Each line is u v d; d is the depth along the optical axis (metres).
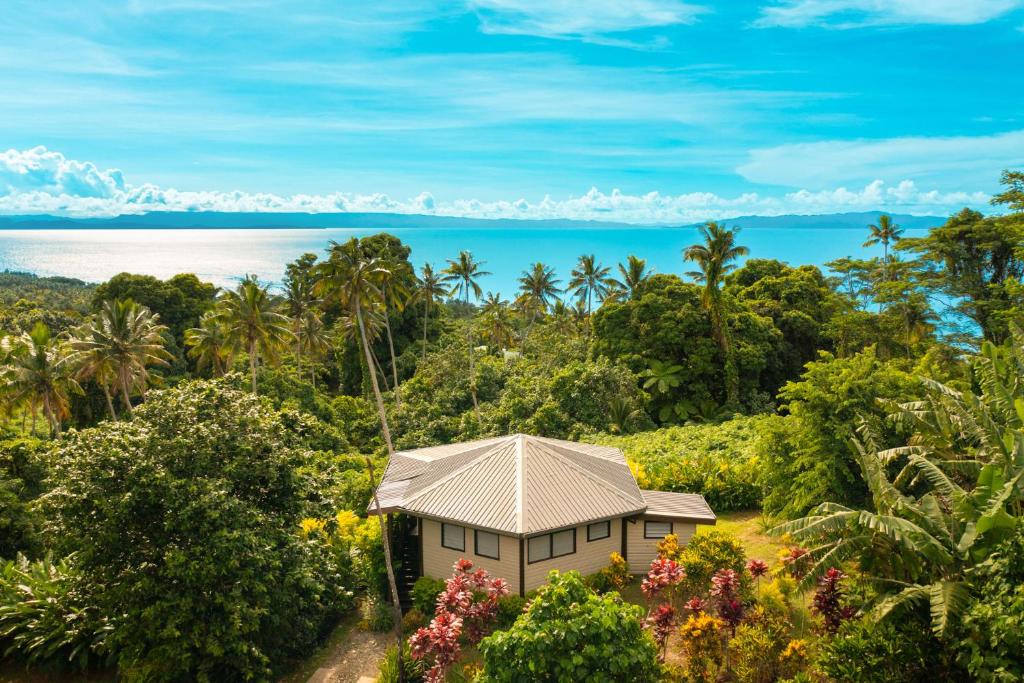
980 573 13.03
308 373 85.12
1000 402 19.47
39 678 18.38
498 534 21.47
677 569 18.17
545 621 13.64
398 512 24.92
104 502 16.97
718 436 38.44
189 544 17.47
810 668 15.13
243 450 19.05
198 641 17.08
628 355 52.12
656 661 14.45
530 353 66.25
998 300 40.50
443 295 78.06
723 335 50.16
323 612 21.02
